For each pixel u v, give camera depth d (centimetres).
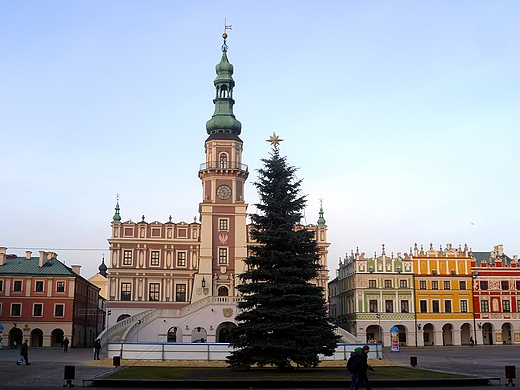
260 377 3381
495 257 11556
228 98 9769
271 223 4128
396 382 3169
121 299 9088
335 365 4944
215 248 9238
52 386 3034
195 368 4291
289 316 3822
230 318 7931
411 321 10212
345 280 11000
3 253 9488
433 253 10575
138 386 3094
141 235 9306
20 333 9175
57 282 9319
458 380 3219
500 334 10506
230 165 9494
